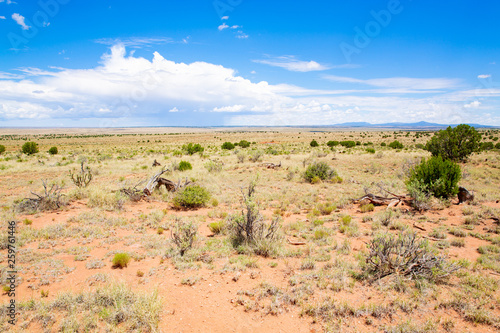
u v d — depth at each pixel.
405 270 5.86
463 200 12.76
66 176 21.77
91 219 10.58
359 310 4.67
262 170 25.42
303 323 4.49
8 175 23.30
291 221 10.69
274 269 6.51
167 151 54.25
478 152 37.31
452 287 5.47
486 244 7.84
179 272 6.34
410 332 4.16
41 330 4.29
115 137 157.25
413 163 23.91
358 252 7.34
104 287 5.48
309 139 112.12
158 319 4.57
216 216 11.67
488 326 4.33
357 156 36.53
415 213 11.44
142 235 9.14
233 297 5.27
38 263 6.71
